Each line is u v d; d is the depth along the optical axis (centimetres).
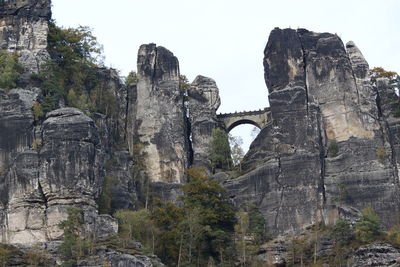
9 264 19738
